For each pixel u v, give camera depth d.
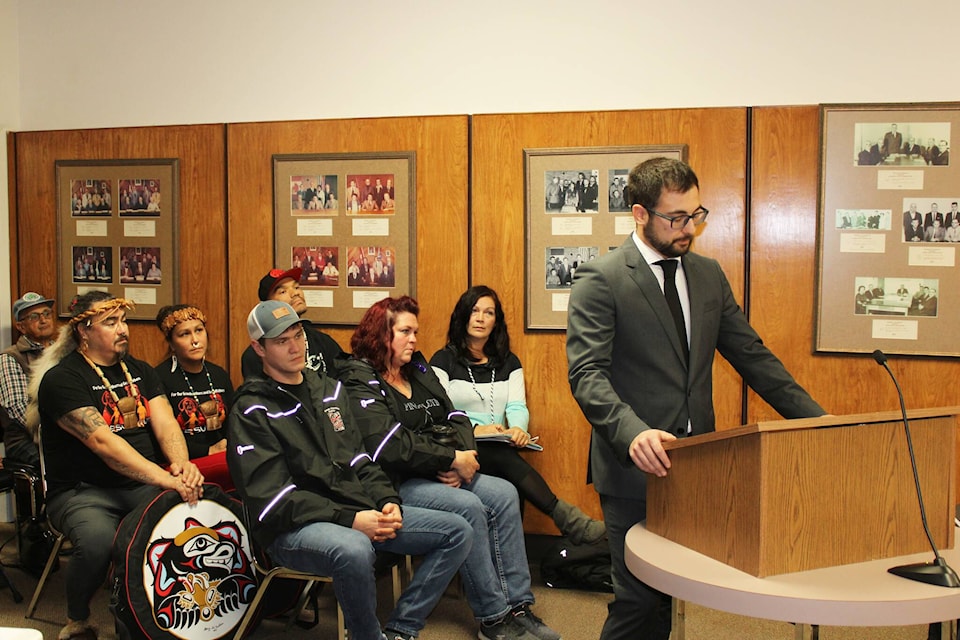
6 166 4.23
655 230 1.90
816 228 3.47
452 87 3.83
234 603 2.63
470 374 3.56
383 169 3.80
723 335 2.11
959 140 3.35
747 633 2.96
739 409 3.57
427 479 2.96
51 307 3.94
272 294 3.66
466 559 2.79
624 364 1.97
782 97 3.55
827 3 3.50
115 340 3.00
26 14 4.27
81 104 4.23
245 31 4.03
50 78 4.26
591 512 3.68
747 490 1.44
